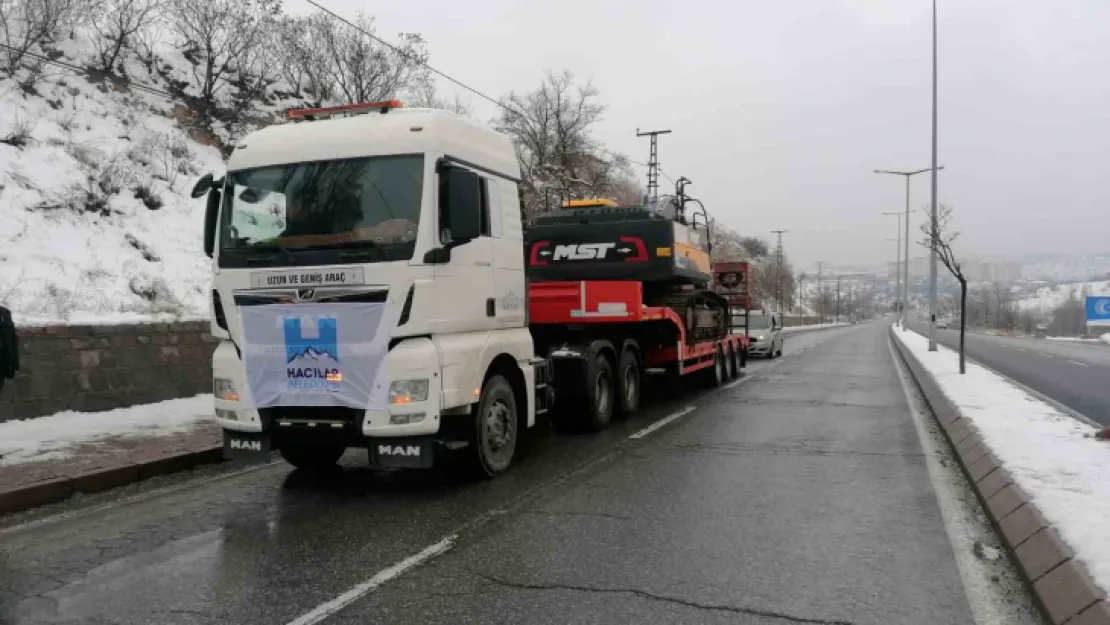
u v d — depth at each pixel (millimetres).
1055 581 4004
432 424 6023
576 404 9578
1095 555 4059
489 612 4020
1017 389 12938
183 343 11164
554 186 40844
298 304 6117
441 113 6586
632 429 10055
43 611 4098
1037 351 31406
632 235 12695
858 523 5652
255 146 6613
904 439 9297
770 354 26406
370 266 5988
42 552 5109
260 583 4477
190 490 6852
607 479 7109
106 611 4086
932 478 7156
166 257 14336
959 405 10523
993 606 4082
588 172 46625
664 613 3994
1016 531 4949
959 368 17094
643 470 7500
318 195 6285
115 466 7070
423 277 6055
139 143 17438
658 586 4383
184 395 11070
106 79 19047
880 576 4539
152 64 21172
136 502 6445
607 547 5105
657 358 12766
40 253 12141
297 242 6207
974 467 6984
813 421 10766
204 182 6766
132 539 5379
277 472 7570
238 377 6320
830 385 16156
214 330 6527
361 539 5312
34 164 14211
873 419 10992
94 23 19766
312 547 5145
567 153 44188
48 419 9062
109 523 5805
